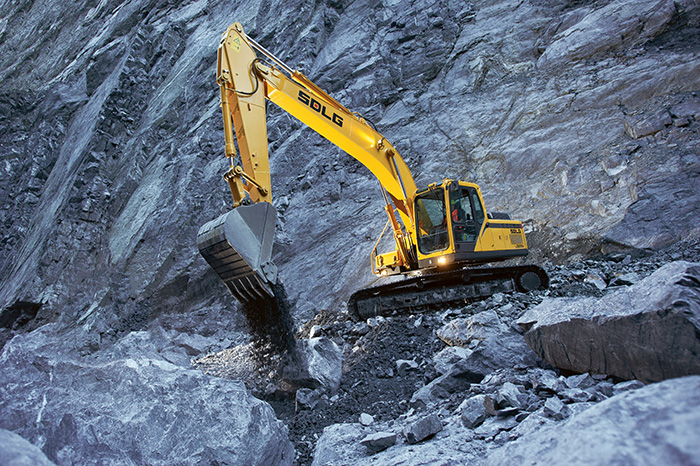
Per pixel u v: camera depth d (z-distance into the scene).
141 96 24.22
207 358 9.04
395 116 17.33
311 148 17.17
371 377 5.70
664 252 8.77
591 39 15.00
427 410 4.41
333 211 15.02
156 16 28.69
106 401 3.16
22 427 2.95
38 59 34.19
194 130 20.41
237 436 3.19
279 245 14.78
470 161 14.41
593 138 12.51
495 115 15.07
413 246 9.58
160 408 3.07
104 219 19.12
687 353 3.06
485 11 18.67
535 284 8.26
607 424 1.48
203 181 17.73
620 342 3.52
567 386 3.72
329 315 10.20
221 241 5.38
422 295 8.59
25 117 29.44
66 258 17.70
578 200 11.28
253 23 23.11
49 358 3.59
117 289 15.80
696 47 13.12
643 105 12.41
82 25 33.59
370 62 18.98
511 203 12.50
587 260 9.87
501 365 4.62
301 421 4.87
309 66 19.84
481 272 8.45
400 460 3.15
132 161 20.78
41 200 24.28
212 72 22.25
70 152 24.77
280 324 5.82
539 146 13.32
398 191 9.32
